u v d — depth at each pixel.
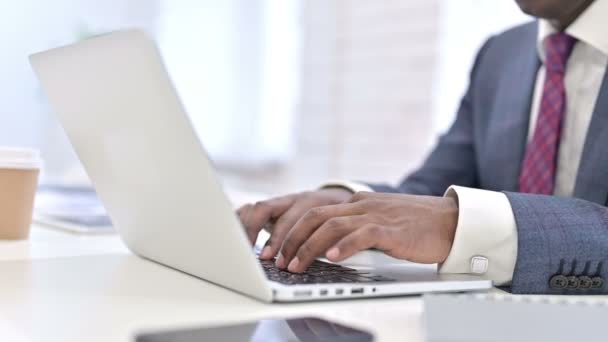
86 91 0.78
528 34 1.55
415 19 3.07
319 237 0.79
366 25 3.27
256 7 3.60
